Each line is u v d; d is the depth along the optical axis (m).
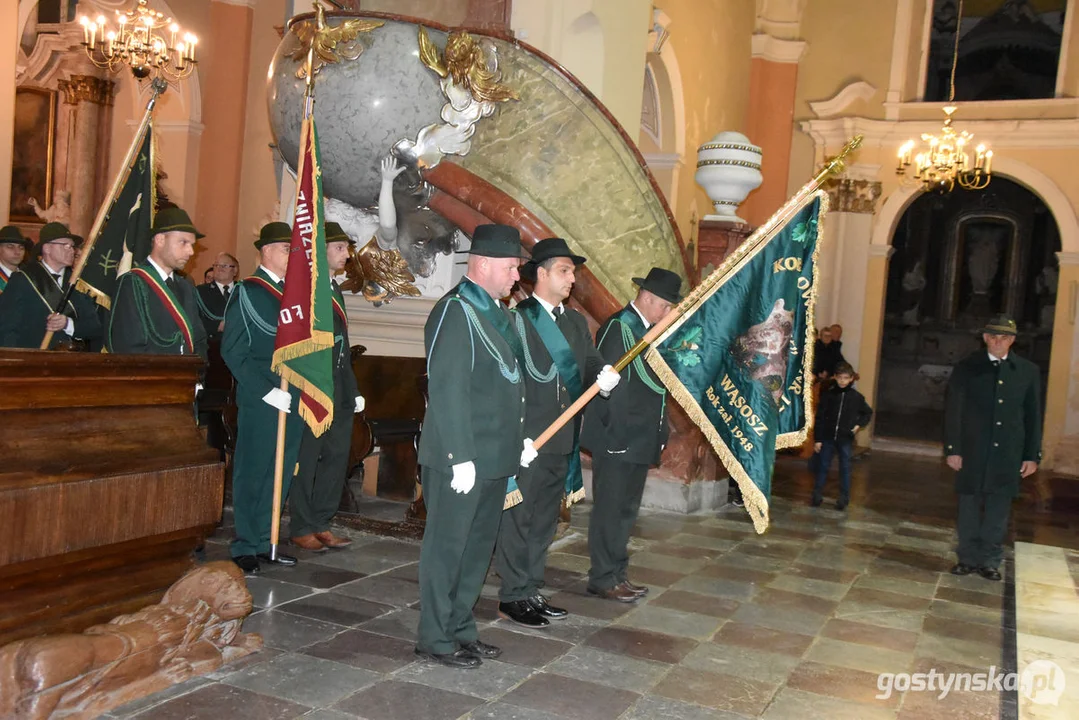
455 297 3.62
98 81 14.29
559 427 4.05
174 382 3.67
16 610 3.09
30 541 3.00
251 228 13.36
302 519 5.15
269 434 4.75
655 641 4.12
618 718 3.27
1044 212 16.23
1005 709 3.58
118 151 14.51
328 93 6.09
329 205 6.74
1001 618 4.84
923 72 13.87
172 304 4.54
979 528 5.79
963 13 14.10
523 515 4.20
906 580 5.55
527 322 4.15
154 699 3.16
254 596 4.30
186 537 3.71
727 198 7.25
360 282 6.77
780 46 13.98
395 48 6.04
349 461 5.77
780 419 4.44
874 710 3.51
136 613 3.37
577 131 6.16
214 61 13.12
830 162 4.36
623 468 4.56
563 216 6.15
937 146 11.91
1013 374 5.68
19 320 5.13
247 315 4.68
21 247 6.09
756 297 4.41
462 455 3.47
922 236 17.06
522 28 7.04
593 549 4.69
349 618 4.09
